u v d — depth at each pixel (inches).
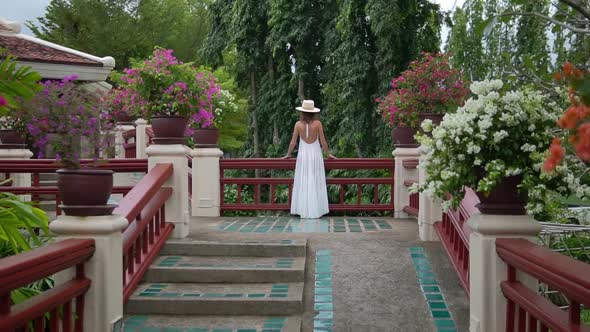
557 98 117.3
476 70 343.3
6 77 125.9
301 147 306.2
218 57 767.1
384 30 485.4
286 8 636.7
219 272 192.5
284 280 191.8
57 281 128.8
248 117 740.7
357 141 533.3
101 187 129.3
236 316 173.0
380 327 163.2
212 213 311.1
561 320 88.3
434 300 176.7
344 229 262.8
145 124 497.4
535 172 111.9
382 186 515.8
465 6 357.4
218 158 313.0
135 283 181.6
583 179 116.7
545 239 232.1
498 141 112.3
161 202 214.7
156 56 231.3
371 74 530.9
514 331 113.7
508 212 117.2
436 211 230.8
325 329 163.3
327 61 633.0
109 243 129.4
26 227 156.7
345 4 526.6
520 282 113.6
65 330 120.1
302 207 302.7
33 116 128.2
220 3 753.0
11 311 93.4
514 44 301.7
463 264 176.4
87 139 131.4
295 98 711.1
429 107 292.8
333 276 195.6
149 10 986.1
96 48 943.0
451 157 120.3
